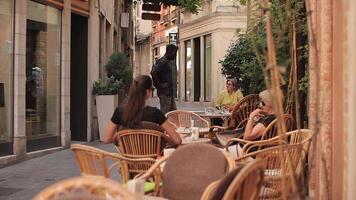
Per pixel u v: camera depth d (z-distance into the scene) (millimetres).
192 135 7430
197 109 28203
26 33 11477
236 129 8875
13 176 9359
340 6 4445
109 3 18609
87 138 14375
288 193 3838
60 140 12867
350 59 4195
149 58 53812
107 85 14477
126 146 6141
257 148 5848
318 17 4719
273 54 3105
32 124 11742
